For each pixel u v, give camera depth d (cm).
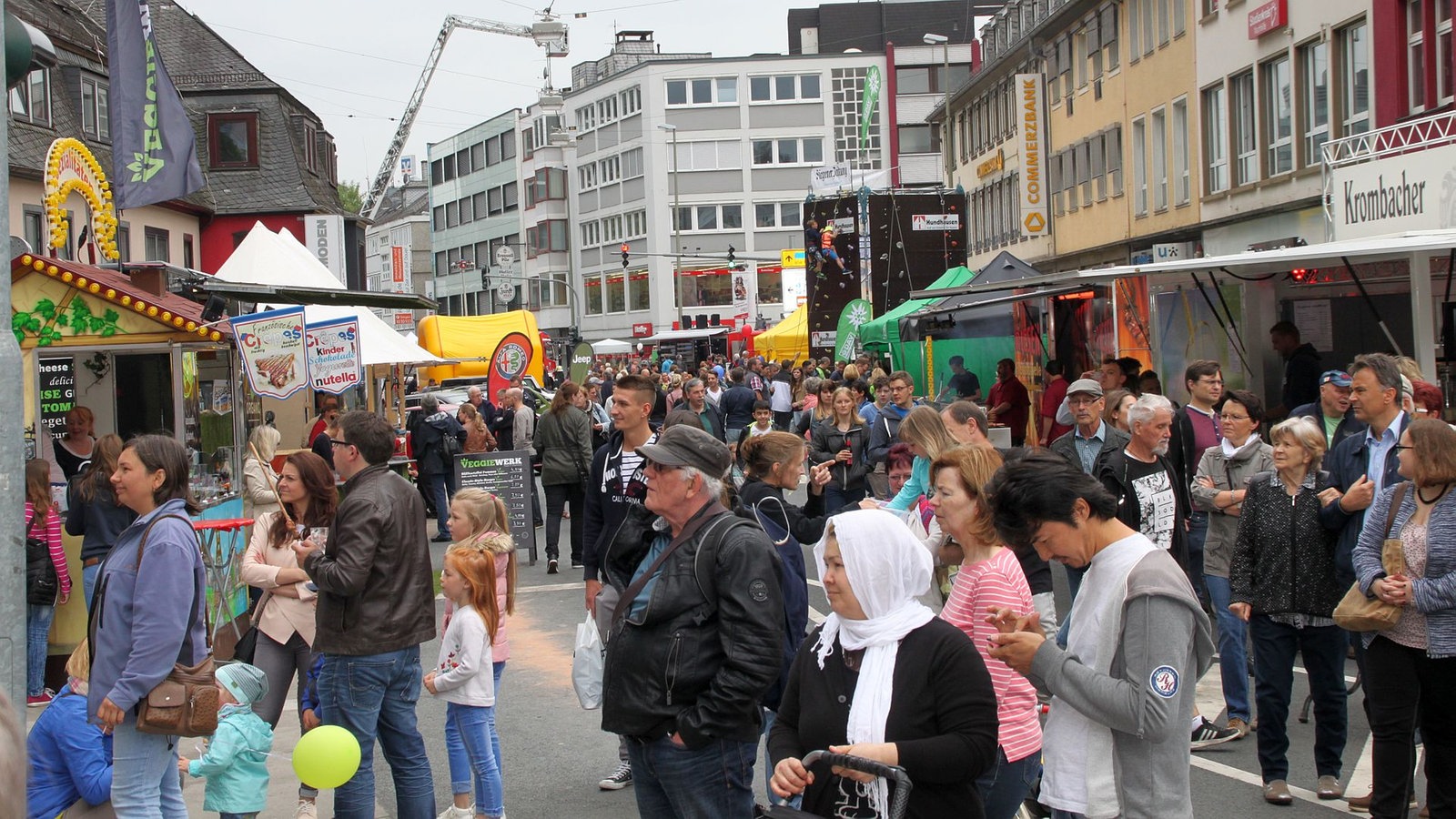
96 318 1162
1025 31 4828
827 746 375
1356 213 1761
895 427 1273
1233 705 779
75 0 3103
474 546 664
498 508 681
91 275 1195
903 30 8944
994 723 369
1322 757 671
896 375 1280
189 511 557
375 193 9819
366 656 599
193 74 3584
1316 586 657
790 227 8394
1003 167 5222
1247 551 681
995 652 398
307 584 689
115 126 1419
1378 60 2308
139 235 2931
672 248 8394
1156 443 769
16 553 484
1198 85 3200
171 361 1182
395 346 2208
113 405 1179
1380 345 1352
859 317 3462
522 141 9781
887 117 8331
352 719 600
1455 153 1502
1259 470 796
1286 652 669
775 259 8388
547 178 9288
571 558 1524
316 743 552
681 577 461
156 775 545
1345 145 2386
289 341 1231
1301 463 670
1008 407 1970
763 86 8350
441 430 1833
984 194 5575
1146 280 1461
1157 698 375
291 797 739
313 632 691
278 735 873
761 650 450
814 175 4778
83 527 976
